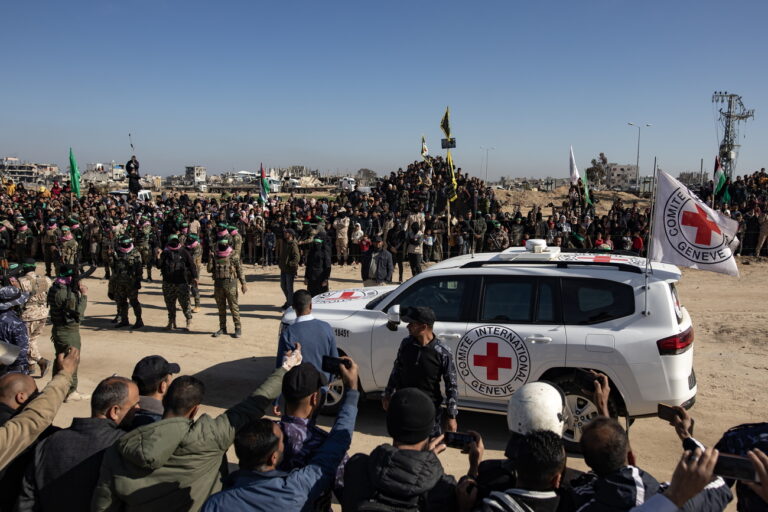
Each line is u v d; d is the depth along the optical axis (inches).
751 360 312.8
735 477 72.1
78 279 269.4
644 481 89.3
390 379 168.6
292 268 447.5
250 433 100.3
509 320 219.3
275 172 4729.3
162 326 426.6
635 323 205.5
